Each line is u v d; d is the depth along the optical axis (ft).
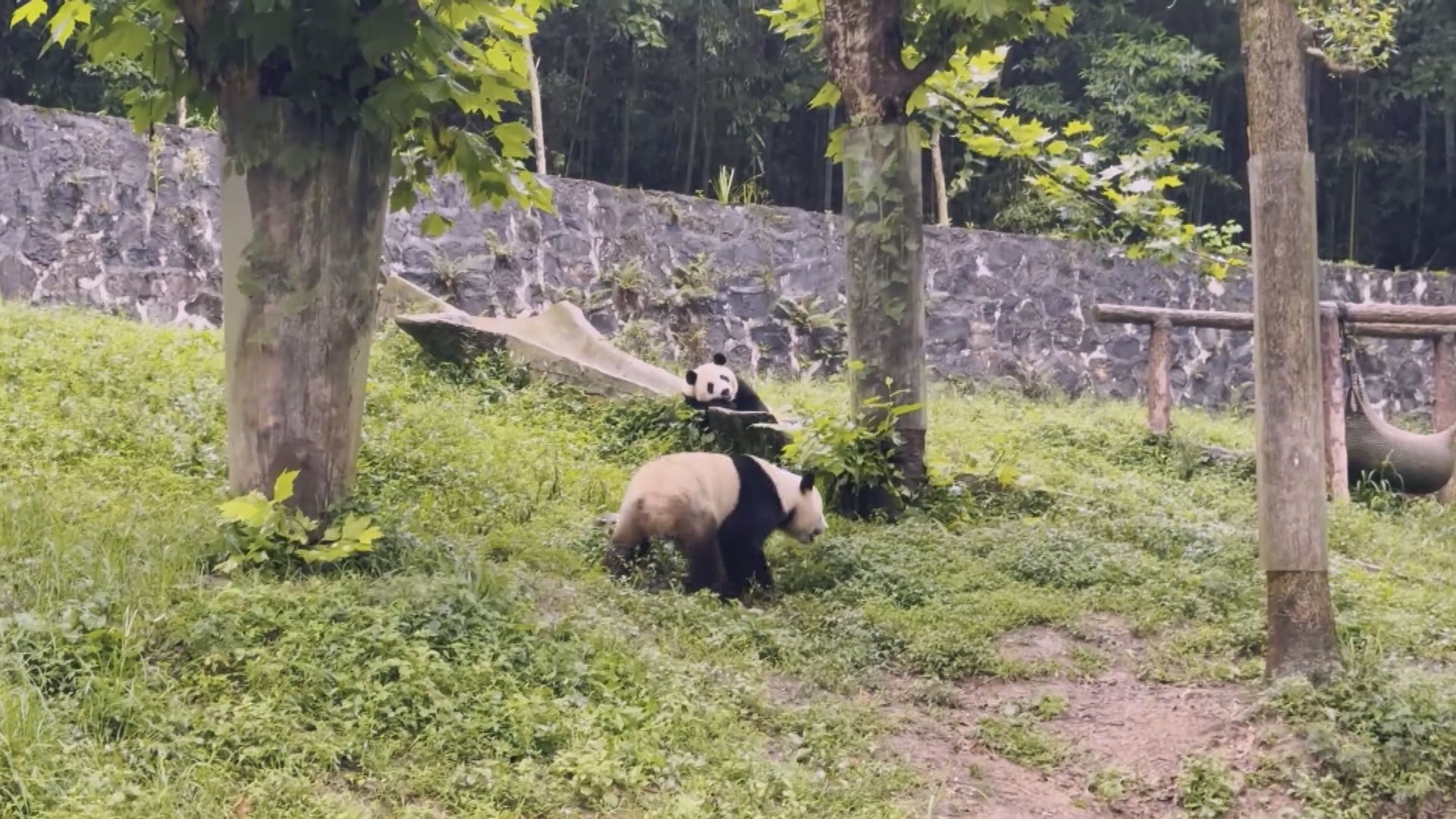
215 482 26.48
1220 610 24.71
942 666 21.86
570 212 50.80
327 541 21.33
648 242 52.42
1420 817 17.52
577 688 18.10
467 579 20.25
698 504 24.43
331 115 21.12
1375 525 34.58
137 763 14.46
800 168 81.15
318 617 18.10
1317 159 80.02
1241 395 61.52
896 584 25.12
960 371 56.29
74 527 20.88
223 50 20.51
